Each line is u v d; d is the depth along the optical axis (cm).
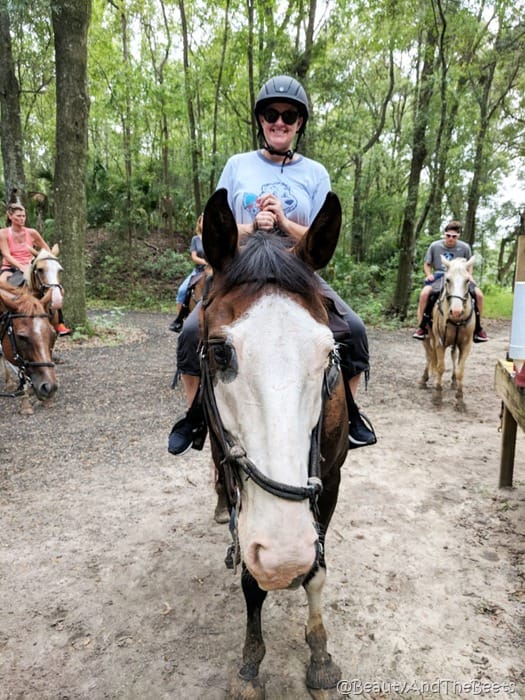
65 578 315
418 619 276
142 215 2222
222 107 2155
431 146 1520
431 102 1494
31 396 726
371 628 269
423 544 349
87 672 243
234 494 174
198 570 323
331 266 1703
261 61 1448
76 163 1080
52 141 2328
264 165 261
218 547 349
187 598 296
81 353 1025
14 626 273
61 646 259
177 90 1816
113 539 360
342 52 1609
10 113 1212
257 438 153
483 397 755
